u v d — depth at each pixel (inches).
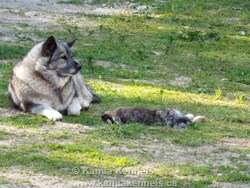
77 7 1812.3
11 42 1368.1
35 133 848.9
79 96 970.1
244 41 1537.9
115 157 772.6
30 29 1496.1
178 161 776.9
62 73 919.0
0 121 884.0
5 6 1739.7
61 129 869.8
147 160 773.9
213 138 863.1
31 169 731.4
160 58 1331.2
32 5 1785.2
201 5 1882.4
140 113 899.4
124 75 1173.1
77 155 774.5
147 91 1081.4
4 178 704.4
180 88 1117.7
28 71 925.2
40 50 928.9
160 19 1711.4
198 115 970.1
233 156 802.8
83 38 1449.3
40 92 920.3
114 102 1007.6
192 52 1406.3
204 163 775.1
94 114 949.8
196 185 705.6
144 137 850.1
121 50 1364.4
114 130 856.9
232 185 714.2
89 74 1167.0
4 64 1180.5
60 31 1498.5
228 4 1924.2
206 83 1168.2
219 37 1533.0
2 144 804.0
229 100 1069.8
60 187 689.6
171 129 876.0
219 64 1321.4
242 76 1253.1
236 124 938.1
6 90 1029.8
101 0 1903.3
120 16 1685.5
